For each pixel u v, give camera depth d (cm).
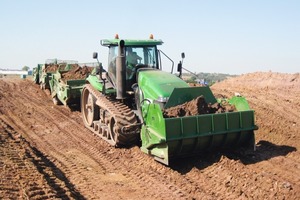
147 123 886
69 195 693
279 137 1067
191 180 782
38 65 2503
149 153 891
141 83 987
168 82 948
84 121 1352
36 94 2153
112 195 722
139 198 705
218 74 4588
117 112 1012
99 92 1201
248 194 693
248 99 1680
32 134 1245
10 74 5575
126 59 1052
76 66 1916
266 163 855
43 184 720
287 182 734
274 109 1485
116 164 921
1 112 1594
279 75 2258
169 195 714
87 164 926
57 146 1099
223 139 879
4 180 712
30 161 874
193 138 832
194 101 866
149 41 1073
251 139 923
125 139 998
